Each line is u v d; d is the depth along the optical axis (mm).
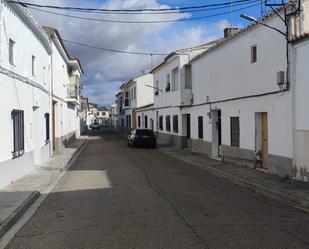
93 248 7059
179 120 31734
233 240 7340
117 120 90938
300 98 13656
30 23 17562
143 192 12789
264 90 16344
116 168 19781
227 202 11102
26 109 17188
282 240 7344
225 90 21031
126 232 8023
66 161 22469
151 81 57406
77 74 46656
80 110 67312
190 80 29953
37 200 11930
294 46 13891
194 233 7828
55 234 8102
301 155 13648
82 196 12344
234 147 19969
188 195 12219
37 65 20312
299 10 13820
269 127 16000
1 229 8281
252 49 17578
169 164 21594
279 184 13539
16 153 15273
